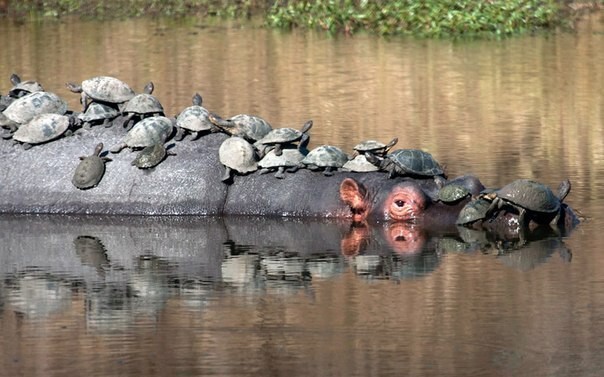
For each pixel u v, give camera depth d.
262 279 42.38
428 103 74.69
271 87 79.56
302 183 52.25
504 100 75.50
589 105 73.62
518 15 105.75
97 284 42.22
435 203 50.84
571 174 56.97
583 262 43.66
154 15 115.94
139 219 52.25
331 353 34.34
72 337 36.16
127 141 53.22
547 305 38.47
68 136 54.12
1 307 39.50
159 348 35.00
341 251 46.38
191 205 52.34
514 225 49.22
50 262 45.50
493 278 41.78
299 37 101.94
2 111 55.06
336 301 39.41
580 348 34.38
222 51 93.94
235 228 50.59
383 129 67.06
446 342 35.09
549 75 83.69
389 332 36.06
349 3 109.25
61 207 52.97
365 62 89.00
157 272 43.75
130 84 80.56
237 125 53.59
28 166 53.59
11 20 112.81
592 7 114.88
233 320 37.53
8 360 34.22
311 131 66.38
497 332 35.91
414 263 44.22
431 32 103.75
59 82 80.19
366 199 51.25
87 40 99.25
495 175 56.34
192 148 53.34
